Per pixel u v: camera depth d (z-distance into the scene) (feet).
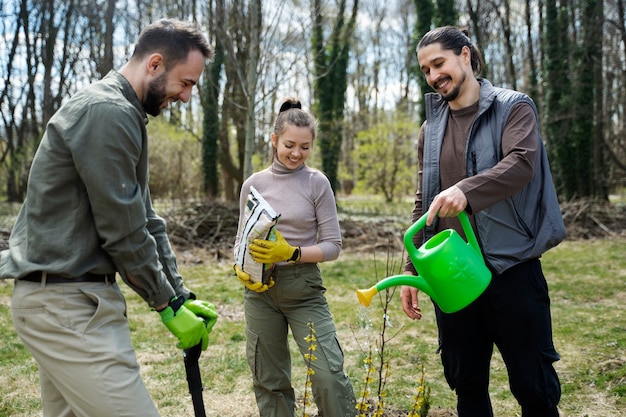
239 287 21.98
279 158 8.36
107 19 48.01
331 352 7.96
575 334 14.99
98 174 5.86
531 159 6.86
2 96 58.85
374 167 63.72
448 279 6.63
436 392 11.27
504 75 67.36
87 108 5.95
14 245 6.32
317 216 8.34
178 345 6.70
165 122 57.26
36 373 12.44
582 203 39.63
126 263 6.19
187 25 6.54
